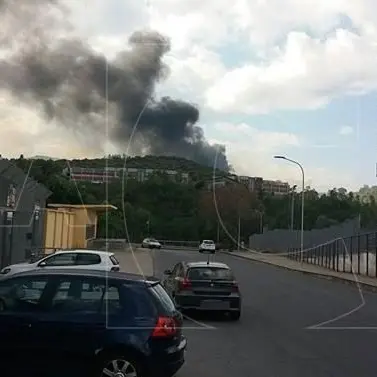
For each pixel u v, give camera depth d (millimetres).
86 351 6523
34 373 6562
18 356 6574
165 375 6590
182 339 7188
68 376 6535
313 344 10625
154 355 6535
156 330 6598
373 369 8586
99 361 6535
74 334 6555
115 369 6539
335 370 8477
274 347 10242
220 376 7910
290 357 9375
